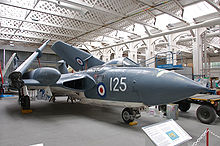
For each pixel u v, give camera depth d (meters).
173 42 15.20
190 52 25.88
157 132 2.35
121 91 4.91
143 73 4.64
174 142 2.31
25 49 20.83
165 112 6.61
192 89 3.74
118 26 13.77
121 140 3.80
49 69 5.39
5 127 4.81
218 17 9.89
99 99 5.80
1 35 16.08
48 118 5.94
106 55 21.86
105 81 5.48
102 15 11.78
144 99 4.46
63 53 8.52
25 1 10.37
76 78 6.10
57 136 4.05
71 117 6.12
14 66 8.23
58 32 15.55
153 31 14.60
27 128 4.71
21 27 13.81
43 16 12.56
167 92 4.04
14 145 3.50
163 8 9.87
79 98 6.96
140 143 3.63
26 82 5.62
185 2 9.34
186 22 10.91
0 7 11.06
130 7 10.20
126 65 5.71
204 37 13.56
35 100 11.70
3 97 14.06
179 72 10.90
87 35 15.87
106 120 5.67
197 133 4.46
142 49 24.88
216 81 11.72
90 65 7.71
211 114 5.30
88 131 4.45
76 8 10.48
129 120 5.17
